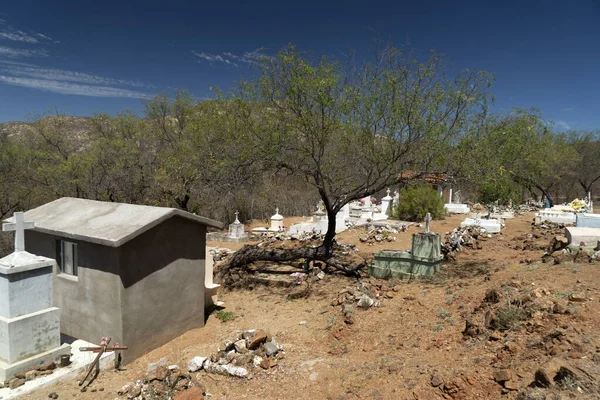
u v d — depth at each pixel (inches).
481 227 624.7
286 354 257.0
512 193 433.4
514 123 382.0
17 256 229.1
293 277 432.5
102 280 260.7
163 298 285.1
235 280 439.5
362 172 438.6
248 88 408.8
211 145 577.0
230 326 320.8
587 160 1465.3
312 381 219.9
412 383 195.9
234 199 1039.0
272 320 327.3
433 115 381.7
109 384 230.1
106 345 243.6
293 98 390.3
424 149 392.8
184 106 1029.8
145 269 269.7
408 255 385.4
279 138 402.3
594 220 491.5
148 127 1016.9
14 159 829.2
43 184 820.6
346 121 396.8
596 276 280.1
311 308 344.8
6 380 217.0
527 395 154.8
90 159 825.5
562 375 158.2
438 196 829.8
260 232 909.2
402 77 386.6
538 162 428.8
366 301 314.7
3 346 223.8
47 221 292.7
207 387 222.8
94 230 263.9
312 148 400.8
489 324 232.1
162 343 286.2
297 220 1124.5
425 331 256.1
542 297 247.4
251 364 240.8
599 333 189.2
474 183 394.3
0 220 778.8
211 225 319.0
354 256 508.1
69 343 270.5
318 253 434.0
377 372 215.9
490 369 189.3
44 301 238.7
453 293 312.3
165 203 928.9
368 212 888.3
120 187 887.7
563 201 1653.5
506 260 412.5
